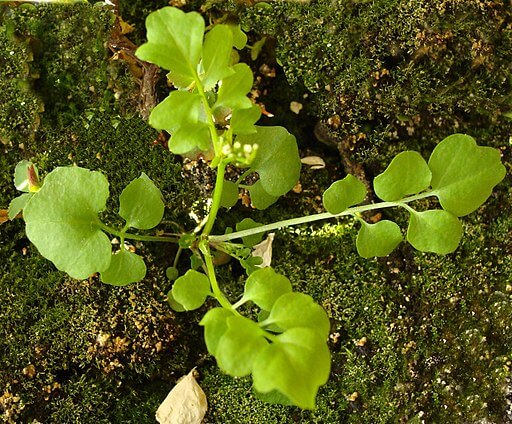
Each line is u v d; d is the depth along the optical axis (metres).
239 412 0.20
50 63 0.20
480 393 0.20
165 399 0.20
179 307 0.20
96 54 0.21
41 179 0.20
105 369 0.20
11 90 0.20
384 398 0.20
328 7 0.20
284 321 0.14
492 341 0.21
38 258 0.20
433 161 0.17
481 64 0.20
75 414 0.20
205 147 0.16
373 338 0.21
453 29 0.20
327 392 0.20
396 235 0.18
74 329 0.20
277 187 0.18
